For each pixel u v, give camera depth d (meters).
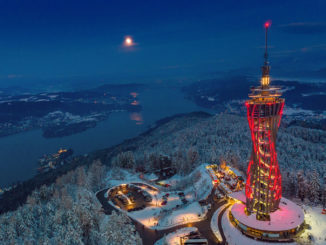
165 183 154.50
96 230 96.56
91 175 152.62
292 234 87.31
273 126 87.50
